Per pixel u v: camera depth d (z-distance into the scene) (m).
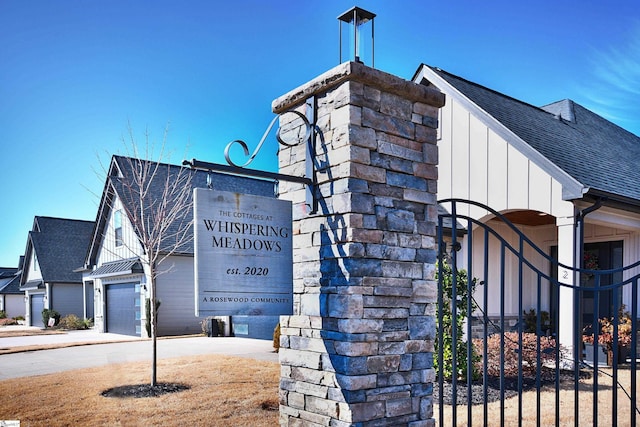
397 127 3.73
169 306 16.94
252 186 20.20
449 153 10.84
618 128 16.09
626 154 13.16
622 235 11.03
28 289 29.44
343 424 3.34
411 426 3.55
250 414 5.62
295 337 3.80
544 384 7.25
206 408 5.85
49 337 17.59
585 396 6.56
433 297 3.79
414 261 3.72
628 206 9.73
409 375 3.60
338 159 3.52
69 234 29.41
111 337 17.31
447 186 10.84
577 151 10.91
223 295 3.35
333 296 3.48
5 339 16.55
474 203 3.96
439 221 3.92
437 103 3.96
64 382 7.13
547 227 12.00
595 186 9.12
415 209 3.79
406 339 3.61
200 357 9.79
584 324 11.37
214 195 3.38
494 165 10.06
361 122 3.52
